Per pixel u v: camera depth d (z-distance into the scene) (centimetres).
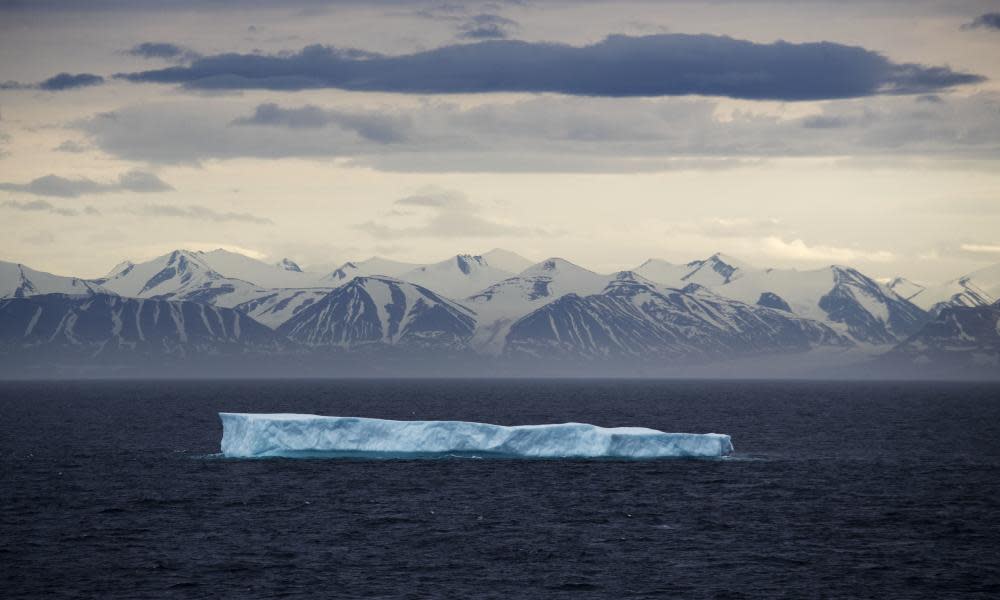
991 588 19512
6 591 19088
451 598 18800
